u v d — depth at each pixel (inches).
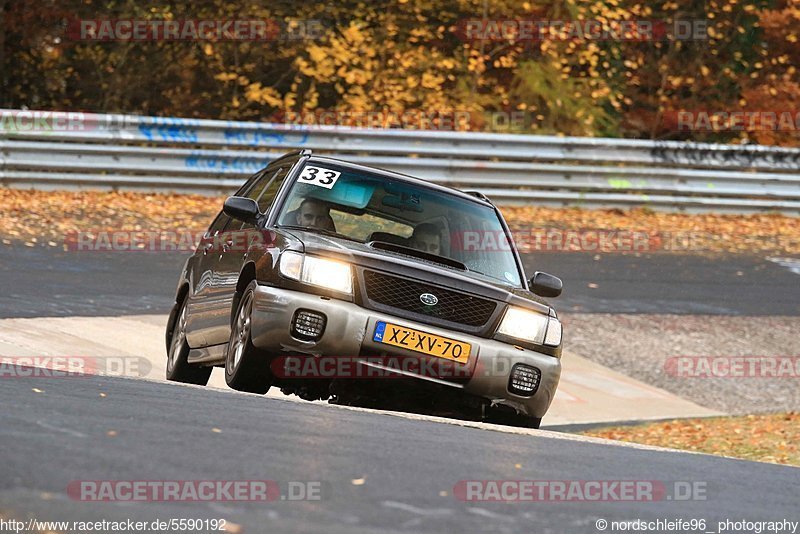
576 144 3065.9
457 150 3004.4
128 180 2731.3
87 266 2092.8
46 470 564.1
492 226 1252.5
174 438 686.5
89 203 2600.9
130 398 864.3
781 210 3154.5
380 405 1149.1
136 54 3981.3
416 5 3863.2
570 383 1708.9
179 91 4013.3
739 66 4382.4
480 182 2984.7
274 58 3937.0
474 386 1085.8
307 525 510.0
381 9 3946.9
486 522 553.6
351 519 529.7
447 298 1093.1
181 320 1363.2
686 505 674.8
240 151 2883.9
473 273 1161.4
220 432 731.4
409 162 2952.8
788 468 938.1
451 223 1226.6
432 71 3934.5
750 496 741.3
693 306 2235.5
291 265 1076.5
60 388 882.8
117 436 671.1
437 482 641.6
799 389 1802.4
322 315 1056.2
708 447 1441.9
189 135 2829.7
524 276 1222.9
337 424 845.8
